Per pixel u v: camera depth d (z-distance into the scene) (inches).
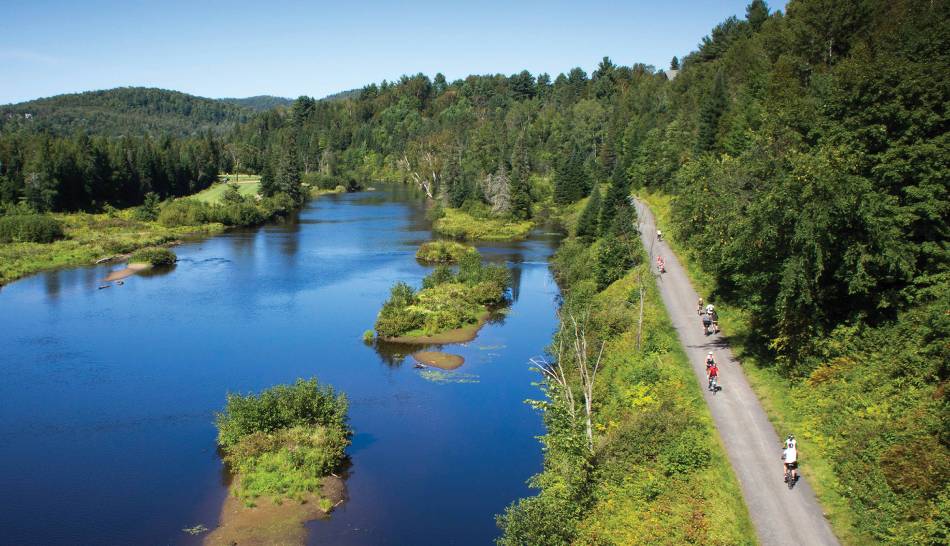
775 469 1079.0
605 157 5703.7
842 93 1551.4
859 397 1162.0
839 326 1355.8
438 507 1263.5
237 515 1227.9
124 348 2201.0
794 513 963.3
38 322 2497.5
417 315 2418.8
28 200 5024.6
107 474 1385.3
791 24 3526.1
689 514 964.0
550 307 2753.4
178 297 2898.6
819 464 1074.7
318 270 3479.3
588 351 1695.4
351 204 6742.1
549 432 1393.9
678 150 4109.3
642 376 1486.2
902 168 1357.0
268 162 6333.7
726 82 4503.0
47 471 1397.6
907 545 823.7
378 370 2007.9
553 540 946.1
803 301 1347.2
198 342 2271.2
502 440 1547.7
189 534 1172.5
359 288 3073.3
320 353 2162.9
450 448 1507.1
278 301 2832.2
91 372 1977.1
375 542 1151.6
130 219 5187.0
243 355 2139.5
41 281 3221.0
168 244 4338.1
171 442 1531.7
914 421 1019.9
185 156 6953.7
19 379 1915.6
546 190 6063.0
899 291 1323.8
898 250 1269.7
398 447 1510.8
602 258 2655.0
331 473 1385.3
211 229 4909.0
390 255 3914.9
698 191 2103.8
